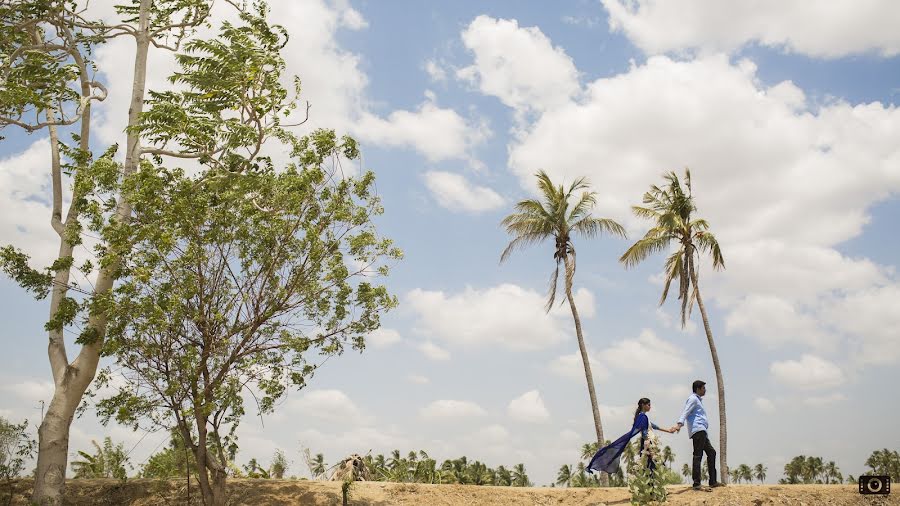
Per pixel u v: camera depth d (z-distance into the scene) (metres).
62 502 14.38
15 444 14.95
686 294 27.47
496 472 99.12
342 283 15.10
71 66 17.81
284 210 15.15
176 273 14.30
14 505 14.44
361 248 15.32
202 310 14.17
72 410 14.98
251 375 14.50
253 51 16.33
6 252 15.34
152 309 13.68
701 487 13.17
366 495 14.94
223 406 13.82
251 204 15.17
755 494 12.48
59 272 15.70
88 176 14.86
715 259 27.61
